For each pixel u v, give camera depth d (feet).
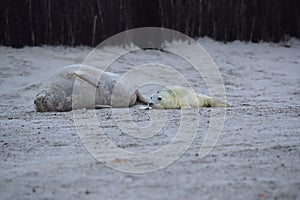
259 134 89.25
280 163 69.97
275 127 95.91
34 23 213.05
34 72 187.83
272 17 249.14
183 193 57.16
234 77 199.62
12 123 105.40
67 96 119.96
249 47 239.30
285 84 190.60
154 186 59.93
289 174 64.80
